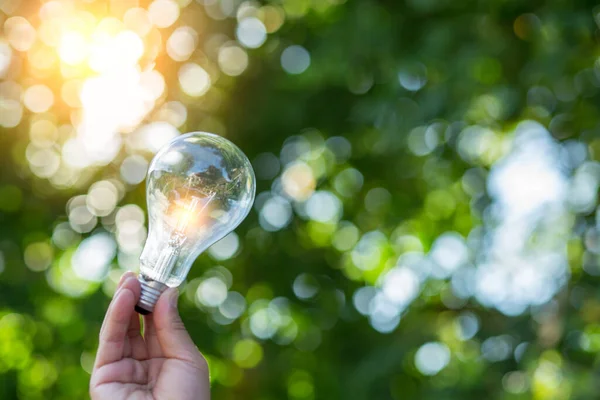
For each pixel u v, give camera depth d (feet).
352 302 10.71
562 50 7.80
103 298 9.61
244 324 10.36
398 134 8.18
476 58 7.98
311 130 9.82
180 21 9.54
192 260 3.68
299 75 8.97
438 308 10.73
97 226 10.09
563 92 8.86
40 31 9.44
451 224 11.02
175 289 3.67
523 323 9.62
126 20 9.45
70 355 9.78
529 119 9.61
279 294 10.52
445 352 10.02
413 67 8.14
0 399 9.86
